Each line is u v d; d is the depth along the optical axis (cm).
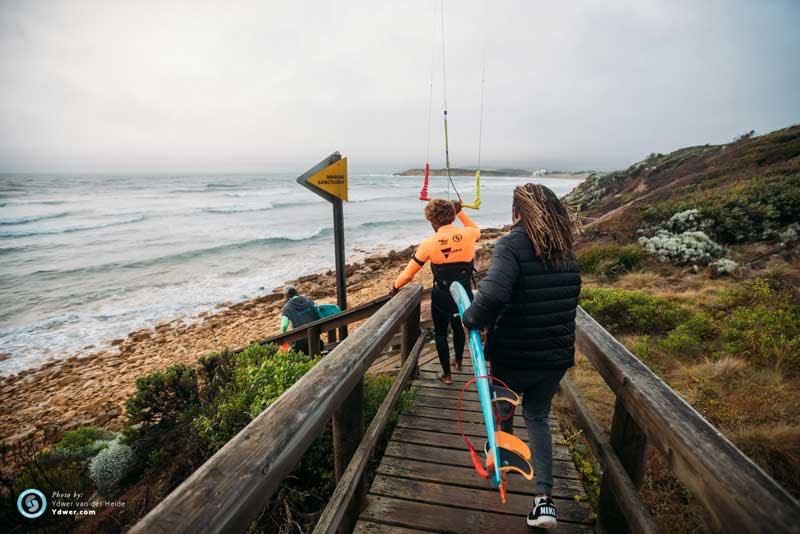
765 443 274
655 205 1273
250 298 1403
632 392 157
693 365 422
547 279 169
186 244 2184
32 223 2803
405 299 329
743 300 570
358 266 1775
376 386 355
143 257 1891
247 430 124
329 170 476
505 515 212
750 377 372
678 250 858
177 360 953
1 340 1074
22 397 795
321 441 274
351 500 201
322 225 2934
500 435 178
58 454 404
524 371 181
